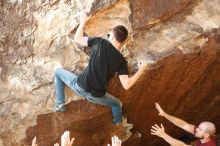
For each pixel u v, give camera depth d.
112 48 4.67
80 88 4.88
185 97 5.89
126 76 4.72
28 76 5.32
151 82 5.46
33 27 5.34
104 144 5.79
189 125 5.20
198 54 5.27
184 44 5.23
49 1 5.30
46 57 5.29
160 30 5.27
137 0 5.21
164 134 4.90
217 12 5.28
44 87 5.30
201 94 5.91
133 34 5.22
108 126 5.62
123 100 5.57
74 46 5.20
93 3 5.16
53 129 5.42
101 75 4.69
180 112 6.16
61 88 5.16
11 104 5.38
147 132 6.31
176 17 5.28
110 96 5.16
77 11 5.21
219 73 5.60
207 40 5.24
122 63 4.72
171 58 5.24
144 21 5.22
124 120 5.77
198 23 5.26
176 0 5.23
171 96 5.79
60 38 5.25
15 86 5.37
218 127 6.91
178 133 6.67
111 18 5.21
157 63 5.23
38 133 5.42
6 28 5.41
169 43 5.24
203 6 5.29
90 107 5.34
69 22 5.22
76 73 5.16
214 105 6.22
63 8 5.27
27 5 5.36
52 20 5.28
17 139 5.44
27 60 5.35
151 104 5.82
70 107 5.30
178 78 5.53
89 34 5.16
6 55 5.40
